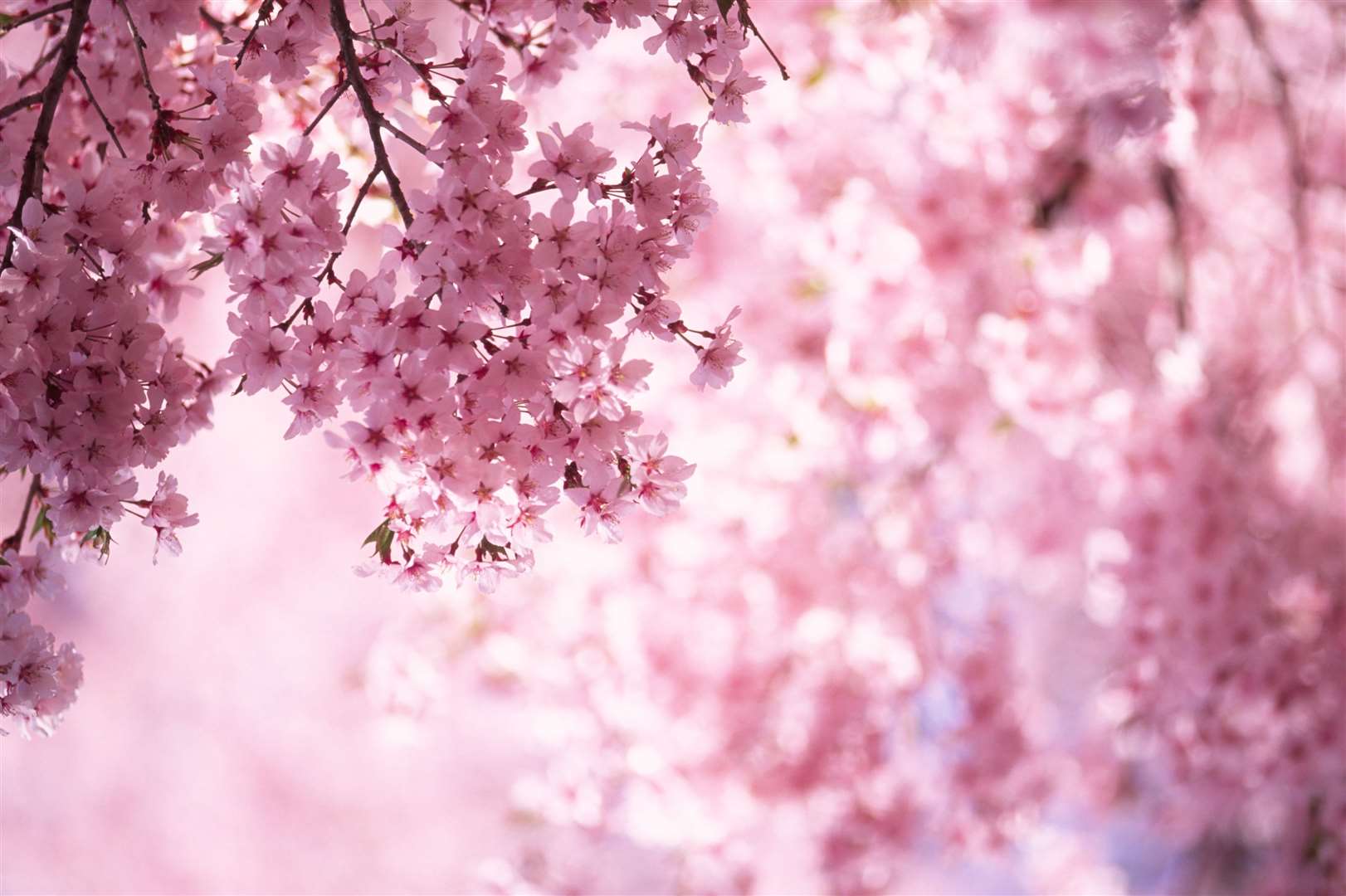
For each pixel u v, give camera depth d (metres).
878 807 4.81
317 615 10.02
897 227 4.26
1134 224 5.23
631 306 1.68
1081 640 7.49
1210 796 4.93
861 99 4.37
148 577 9.95
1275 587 4.71
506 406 1.57
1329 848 4.85
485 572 1.62
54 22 2.07
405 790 9.75
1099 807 5.91
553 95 4.77
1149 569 4.36
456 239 1.54
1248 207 5.99
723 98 1.75
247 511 10.12
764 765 4.98
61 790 9.48
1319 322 5.31
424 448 1.51
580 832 5.39
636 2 1.73
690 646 5.15
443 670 5.38
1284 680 4.53
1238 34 5.31
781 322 4.75
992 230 4.39
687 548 5.08
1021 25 3.52
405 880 9.57
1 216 1.79
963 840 4.86
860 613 5.07
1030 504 5.44
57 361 1.64
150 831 9.53
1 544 1.78
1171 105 3.42
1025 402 4.35
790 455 4.85
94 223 1.71
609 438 1.59
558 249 1.58
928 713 5.14
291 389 1.63
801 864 5.65
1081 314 4.45
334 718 9.82
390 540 1.63
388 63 1.73
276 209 1.58
